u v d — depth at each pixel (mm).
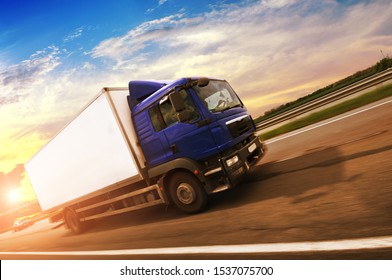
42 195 8930
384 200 2936
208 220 4406
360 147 5312
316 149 6445
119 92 5445
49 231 11836
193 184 4809
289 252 2580
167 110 4824
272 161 6852
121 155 5398
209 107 4598
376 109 8984
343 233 2588
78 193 7094
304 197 3838
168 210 6316
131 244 4816
